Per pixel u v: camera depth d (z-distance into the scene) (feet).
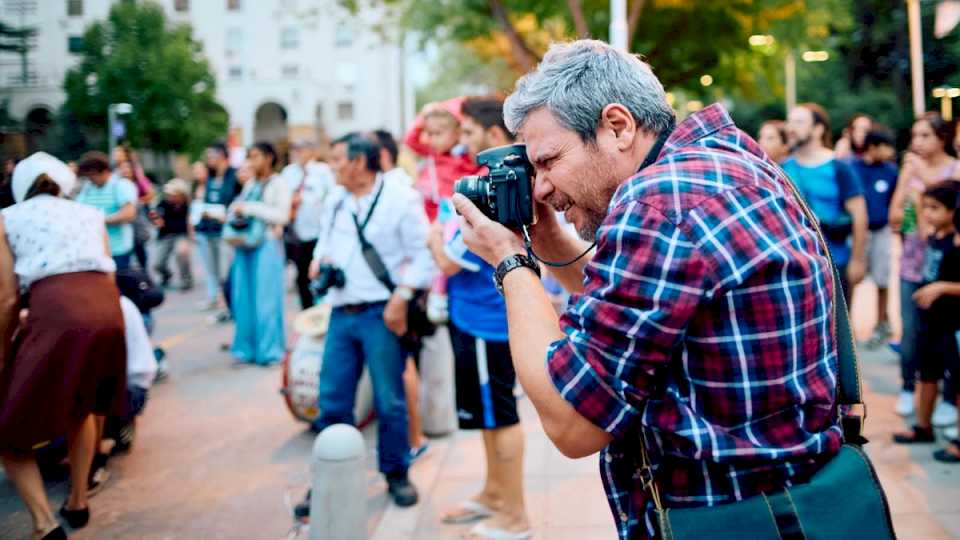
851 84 75.36
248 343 24.26
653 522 5.17
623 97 5.32
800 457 4.86
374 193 13.34
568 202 5.70
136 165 32.89
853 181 17.19
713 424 4.82
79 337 11.64
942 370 15.10
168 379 22.49
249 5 153.28
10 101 27.12
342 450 9.83
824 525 4.79
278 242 24.21
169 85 101.04
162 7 100.68
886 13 64.75
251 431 17.94
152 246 62.08
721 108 5.48
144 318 21.31
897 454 14.93
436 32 47.83
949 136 16.85
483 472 15.12
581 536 12.06
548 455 15.78
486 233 5.80
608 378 4.74
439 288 13.32
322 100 161.07
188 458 16.21
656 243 4.69
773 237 4.76
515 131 5.74
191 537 12.62
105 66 87.92
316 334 17.60
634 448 5.36
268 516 13.42
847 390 5.40
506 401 11.82
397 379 13.53
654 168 5.00
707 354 4.74
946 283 14.40
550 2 44.91
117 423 15.88
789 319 4.71
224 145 31.27
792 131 17.42
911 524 11.87
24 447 11.39
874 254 23.80
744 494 4.89
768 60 56.90
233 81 154.61
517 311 5.43
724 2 46.50
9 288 11.51
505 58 55.31
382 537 12.30
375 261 13.26
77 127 58.03
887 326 24.08
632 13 43.42
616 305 4.72
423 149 17.66
